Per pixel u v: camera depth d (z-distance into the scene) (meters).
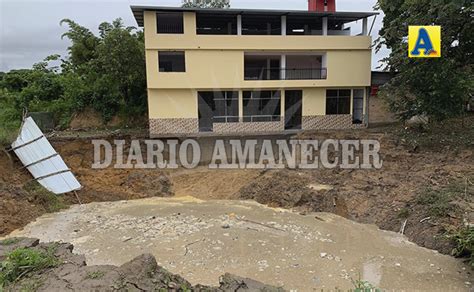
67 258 6.51
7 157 14.30
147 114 24.97
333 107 23.23
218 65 21.05
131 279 5.61
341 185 13.05
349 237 9.66
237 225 10.61
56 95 27.47
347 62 22.23
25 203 11.84
